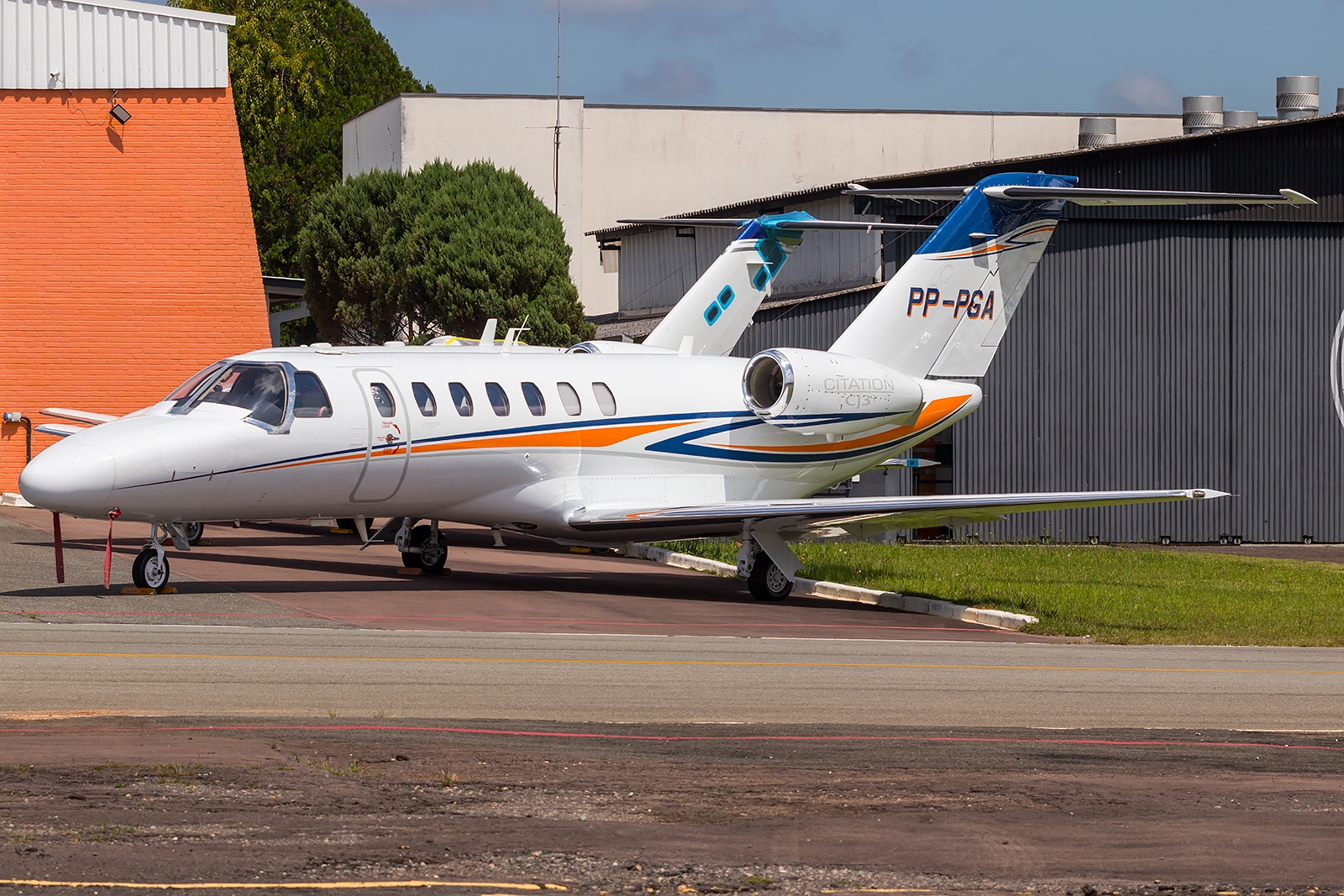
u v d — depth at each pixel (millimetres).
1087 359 126750
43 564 75250
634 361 82875
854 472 88188
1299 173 131875
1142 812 31531
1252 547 128250
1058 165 129250
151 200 121500
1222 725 43469
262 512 70312
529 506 77812
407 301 170125
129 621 56438
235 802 29422
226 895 23672
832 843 28297
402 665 48375
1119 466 127188
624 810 30375
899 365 88125
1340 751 39844
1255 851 28500
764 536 77062
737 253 113875
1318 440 131375
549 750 36250
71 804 28609
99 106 121000
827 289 143000
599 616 65875
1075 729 42000
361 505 73125
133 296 120812
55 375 119125
